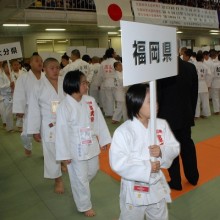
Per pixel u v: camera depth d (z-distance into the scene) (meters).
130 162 1.59
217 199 2.82
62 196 3.04
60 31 12.45
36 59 3.53
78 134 2.35
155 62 1.46
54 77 2.87
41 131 2.98
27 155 4.36
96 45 13.72
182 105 2.82
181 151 3.03
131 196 1.67
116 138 1.62
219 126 5.59
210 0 11.71
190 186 3.10
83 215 2.64
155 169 1.56
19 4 6.18
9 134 5.72
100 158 4.06
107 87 6.79
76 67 6.14
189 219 2.50
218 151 4.13
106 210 2.71
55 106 2.86
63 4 9.98
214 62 6.52
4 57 5.55
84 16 10.39
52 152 2.93
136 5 7.22
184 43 16.55
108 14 6.22
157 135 1.69
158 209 1.71
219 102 6.78
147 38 1.38
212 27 9.39
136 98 1.59
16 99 3.80
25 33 11.42
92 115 2.44
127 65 1.29
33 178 3.55
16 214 2.73
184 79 2.78
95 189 3.16
